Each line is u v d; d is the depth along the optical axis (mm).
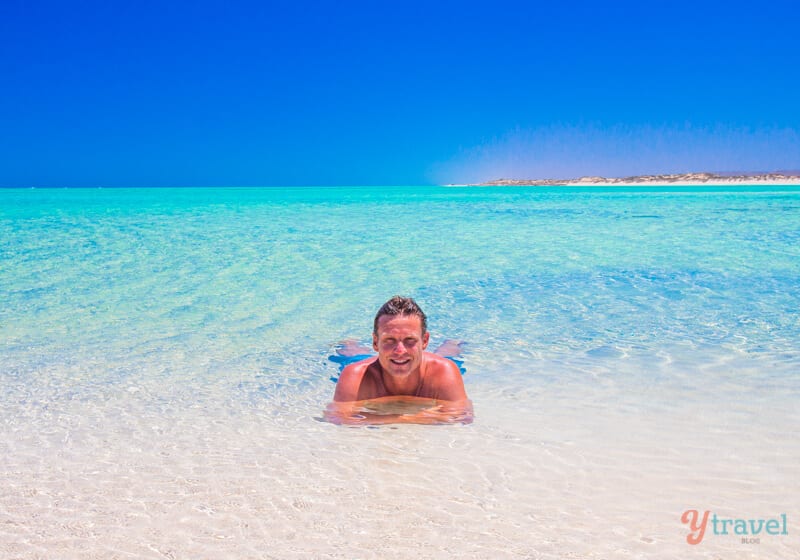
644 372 4703
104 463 3164
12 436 3531
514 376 4660
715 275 9289
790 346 5355
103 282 8828
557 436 3486
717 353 5188
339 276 9406
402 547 2385
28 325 6316
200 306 7277
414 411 3967
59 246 13211
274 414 3926
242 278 9211
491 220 22281
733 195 48375
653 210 28109
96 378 4656
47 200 43219
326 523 2562
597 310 6949
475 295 7898
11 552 2357
